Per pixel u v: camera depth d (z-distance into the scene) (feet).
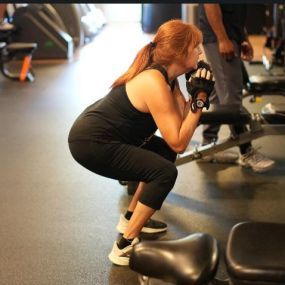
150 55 7.32
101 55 28.14
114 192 10.62
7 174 11.77
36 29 27.04
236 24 11.29
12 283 7.43
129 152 7.38
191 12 30.68
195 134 14.33
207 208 9.70
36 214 9.64
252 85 12.06
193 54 7.09
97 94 19.76
